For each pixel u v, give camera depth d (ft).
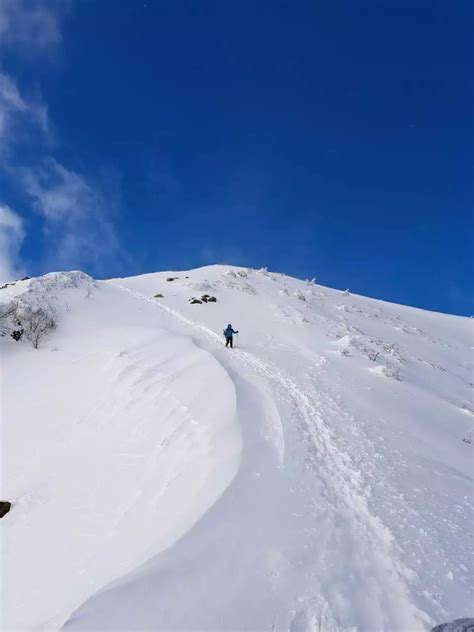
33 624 18.13
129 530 24.07
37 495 31.78
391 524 22.54
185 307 89.56
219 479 24.38
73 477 32.94
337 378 53.83
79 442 37.58
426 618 16.03
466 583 18.80
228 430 31.81
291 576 17.15
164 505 24.89
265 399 40.75
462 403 61.36
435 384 67.56
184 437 32.99
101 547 23.63
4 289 84.43
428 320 134.72
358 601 16.47
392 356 75.20
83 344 60.70
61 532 26.78
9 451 38.42
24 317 65.41
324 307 110.11
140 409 39.75
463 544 21.99
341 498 24.56
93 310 79.00
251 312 90.02
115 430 37.83
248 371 51.26
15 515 29.99
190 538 18.44
